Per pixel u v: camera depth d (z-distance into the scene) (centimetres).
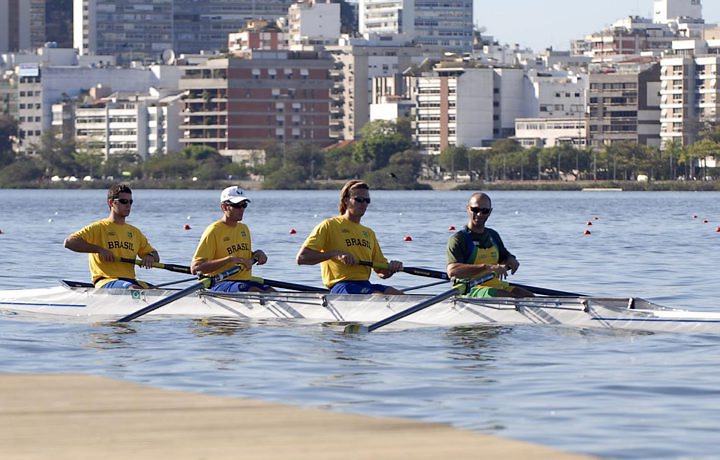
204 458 3247
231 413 3850
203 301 6384
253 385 4431
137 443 3412
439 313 6003
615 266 10344
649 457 3419
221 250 6372
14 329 5994
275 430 3600
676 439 3616
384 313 6016
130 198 6581
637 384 4456
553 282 8812
